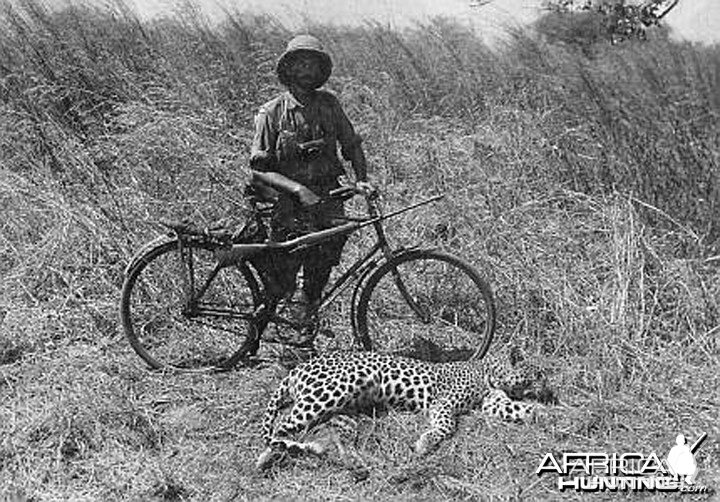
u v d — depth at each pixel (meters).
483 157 8.21
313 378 4.98
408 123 9.53
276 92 9.47
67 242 6.65
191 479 4.53
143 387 5.40
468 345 6.10
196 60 9.72
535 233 6.89
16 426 4.89
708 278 6.65
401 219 7.21
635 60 11.16
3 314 6.21
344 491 4.47
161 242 5.65
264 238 5.69
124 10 9.94
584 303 6.20
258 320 5.68
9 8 9.40
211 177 7.65
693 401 5.31
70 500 4.38
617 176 7.76
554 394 5.40
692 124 8.86
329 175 5.73
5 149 8.12
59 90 8.86
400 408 5.12
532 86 9.96
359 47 10.88
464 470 4.62
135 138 7.90
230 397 5.31
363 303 5.82
